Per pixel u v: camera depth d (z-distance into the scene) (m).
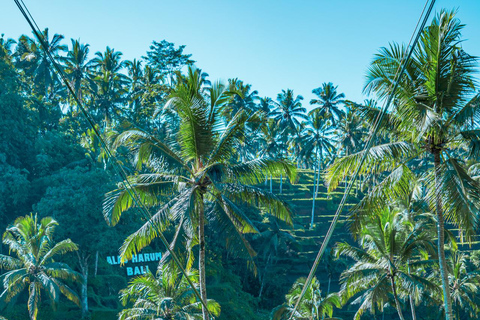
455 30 15.81
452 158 17.00
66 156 57.06
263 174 20.38
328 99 81.56
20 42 69.88
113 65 74.38
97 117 68.38
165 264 19.30
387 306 57.97
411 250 28.88
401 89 16.14
